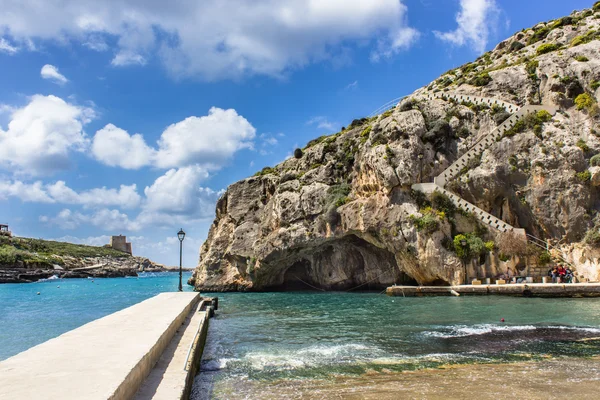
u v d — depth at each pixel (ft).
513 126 148.46
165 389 26.89
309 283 201.16
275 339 59.67
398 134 158.51
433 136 159.53
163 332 39.01
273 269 191.01
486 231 135.44
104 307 123.44
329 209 167.53
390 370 41.11
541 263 126.52
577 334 58.03
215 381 38.40
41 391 19.80
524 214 139.13
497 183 142.61
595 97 140.36
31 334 68.18
